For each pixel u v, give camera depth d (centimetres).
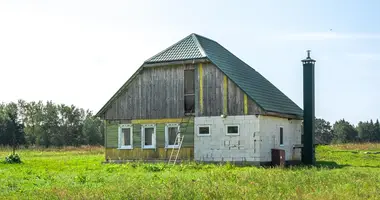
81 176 2372
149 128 3847
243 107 3494
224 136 3541
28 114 10319
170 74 3778
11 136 8644
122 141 3928
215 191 1712
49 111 10350
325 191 1730
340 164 3791
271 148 3603
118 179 2330
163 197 1625
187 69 3709
